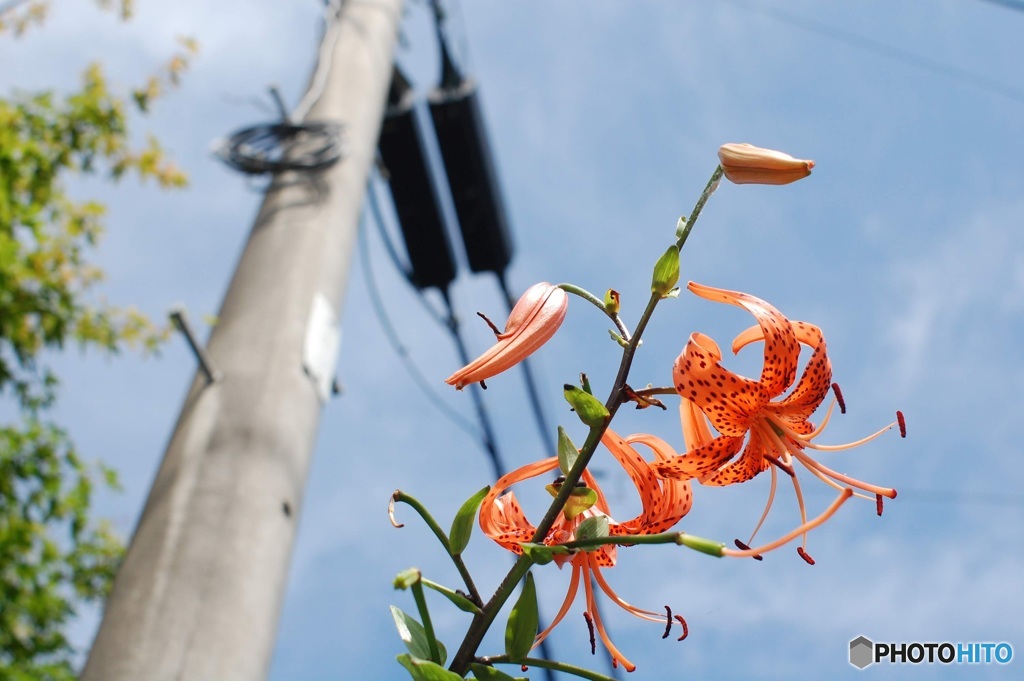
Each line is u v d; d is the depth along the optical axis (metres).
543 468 1.47
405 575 1.33
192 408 2.13
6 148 3.40
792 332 1.50
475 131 4.66
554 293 1.45
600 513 1.46
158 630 1.87
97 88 3.85
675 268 1.39
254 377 2.17
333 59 3.37
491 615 1.35
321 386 2.29
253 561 1.98
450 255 4.72
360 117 3.15
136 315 3.64
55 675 3.05
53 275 3.58
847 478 1.47
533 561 1.35
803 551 1.46
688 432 1.53
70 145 3.81
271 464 2.08
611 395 1.39
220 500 2.01
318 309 2.39
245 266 2.46
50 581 3.49
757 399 1.50
